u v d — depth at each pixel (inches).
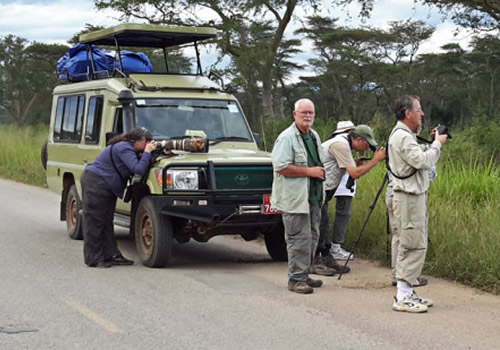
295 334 245.1
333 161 344.8
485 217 370.6
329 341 237.3
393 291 311.4
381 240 383.9
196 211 340.5
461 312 275.7
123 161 356.5
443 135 278.7
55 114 493.0
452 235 353.7
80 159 440.1
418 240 276.7
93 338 241.3
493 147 689.6
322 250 354.0
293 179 304.2
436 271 341.4
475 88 2219.5
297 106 306.5
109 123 411.8
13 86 2514.8
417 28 2182.6
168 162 343.9
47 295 299.6
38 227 496.1
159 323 258.7
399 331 248.8
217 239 464.8
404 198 277.0
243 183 346.0
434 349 229.3
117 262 366.6
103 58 475.5
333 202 444.5
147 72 434.0
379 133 697.0
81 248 415.8
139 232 367.2
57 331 249.1
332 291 310.7
